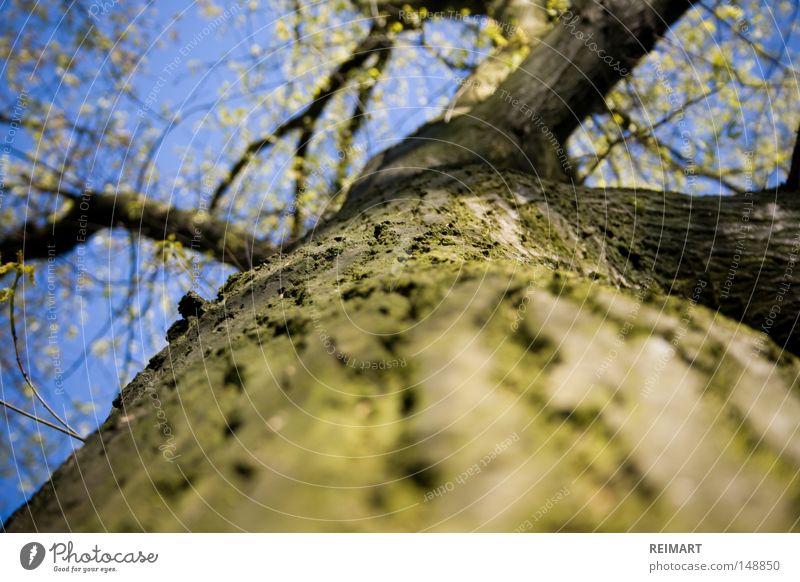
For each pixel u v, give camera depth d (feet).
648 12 11.10
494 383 3.02
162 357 5.38
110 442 3.89
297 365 3.46
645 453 2.79
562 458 2.69
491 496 2.51
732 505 2.68
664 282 7.80
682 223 8.70
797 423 3.23
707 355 3.57
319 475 2.65
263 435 3.00
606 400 3.01
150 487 3.07
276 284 5.63
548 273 4.21
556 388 3.03
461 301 3.67
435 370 3.09
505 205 7.73
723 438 2.99
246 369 3.73
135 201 17.10
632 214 8.71
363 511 2.49
